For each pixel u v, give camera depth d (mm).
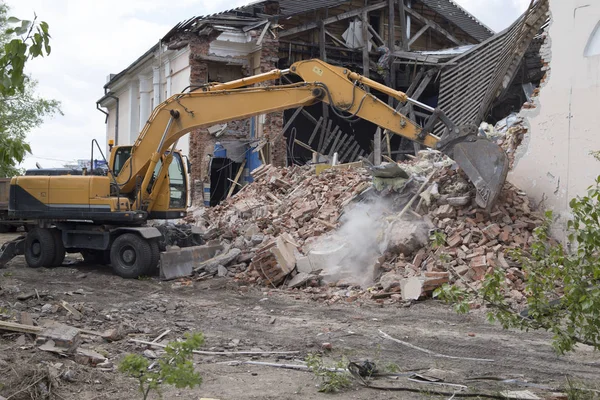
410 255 13016
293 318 10406
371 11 31609
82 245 15078
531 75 22234
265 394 6301
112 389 6328
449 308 10984
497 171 12789
